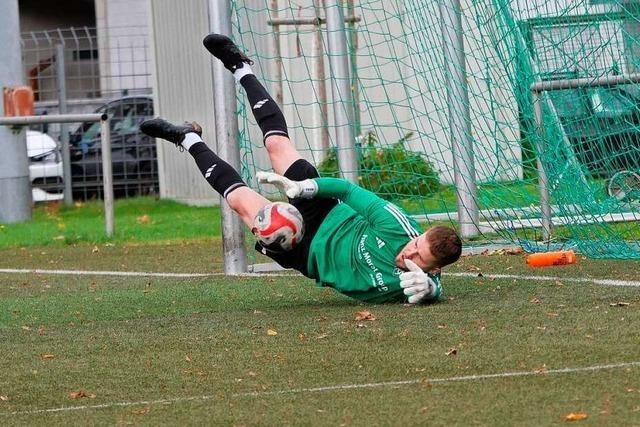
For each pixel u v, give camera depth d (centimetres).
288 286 3170
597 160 3562
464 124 3984
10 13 6331
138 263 4031
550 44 3497
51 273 3866
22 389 2062
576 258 3350
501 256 3553
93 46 8325
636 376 1867
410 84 5678
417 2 4144
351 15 4978
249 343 2359
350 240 2678
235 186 2755
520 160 3947
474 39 4012
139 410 1875
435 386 1900
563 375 1906
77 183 7544
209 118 6525
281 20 4575
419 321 2461
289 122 6059
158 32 6794
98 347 2414
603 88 3500
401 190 4828
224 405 1872
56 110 7931
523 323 2370
